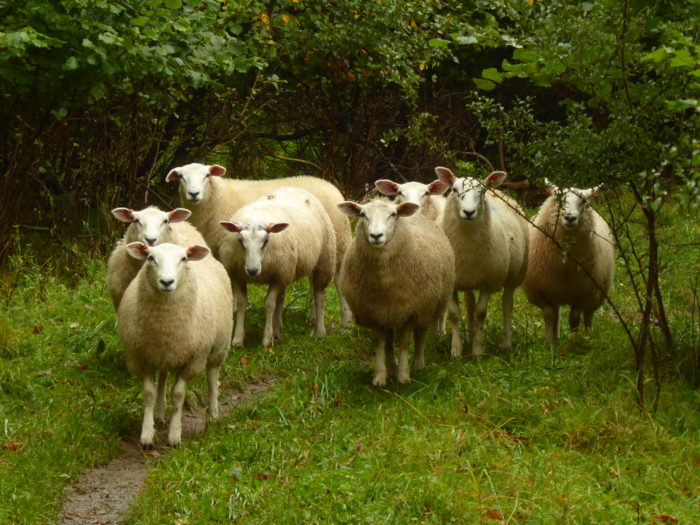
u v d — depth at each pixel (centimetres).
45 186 739
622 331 609
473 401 496
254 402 525
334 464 439
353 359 614
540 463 427
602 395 486
